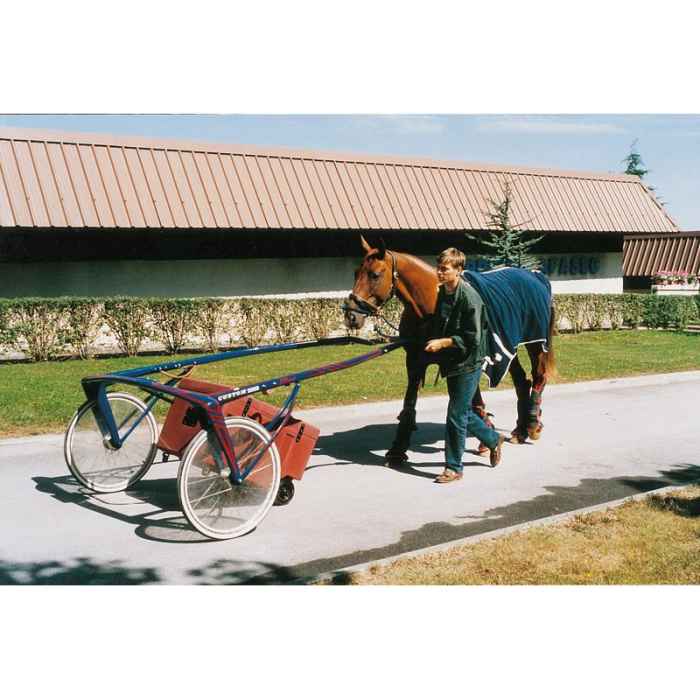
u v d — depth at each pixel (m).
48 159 17.84
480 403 8.11
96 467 6.71
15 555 5.27
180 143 19.83
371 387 12.24
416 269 7.18
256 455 5.67
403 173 23.12
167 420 6.63
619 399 12.03
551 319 8.70
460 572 4.85
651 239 36.06
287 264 21.47
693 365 15.63
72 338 15.91
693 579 4.74
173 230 19.25
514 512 6.20
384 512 6.20
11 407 10.16
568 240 26.92
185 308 17.09
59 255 18.30
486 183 24.67
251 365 14.89
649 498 6.39
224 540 5.55
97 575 4.89
